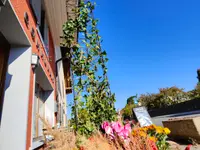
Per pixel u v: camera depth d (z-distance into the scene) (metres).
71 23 3.53
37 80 3.76
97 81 3.15
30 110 2.27
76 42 3.42
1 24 1.93
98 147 1.46
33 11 2.80
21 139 1.92
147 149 1.54
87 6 3.62
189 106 14.68
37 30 2.98
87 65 3.21
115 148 1.45
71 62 3.27
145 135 1.66
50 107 4.46
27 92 2.13
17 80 2.15
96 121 2.77
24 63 2.25
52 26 5.28
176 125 4.77
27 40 2.25
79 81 3.11
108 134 1.54
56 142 1.70
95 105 2.96
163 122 5.54
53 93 4.64
